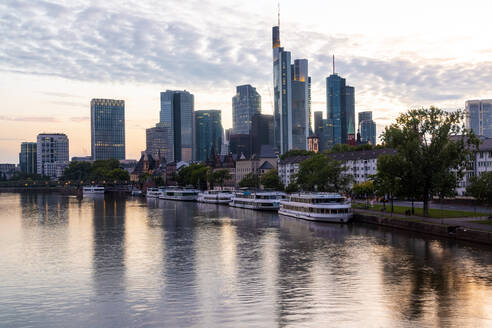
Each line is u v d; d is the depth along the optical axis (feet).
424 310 171.42
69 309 177.47
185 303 182.50
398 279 212.43
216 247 297.53
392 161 361.51
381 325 157.38
